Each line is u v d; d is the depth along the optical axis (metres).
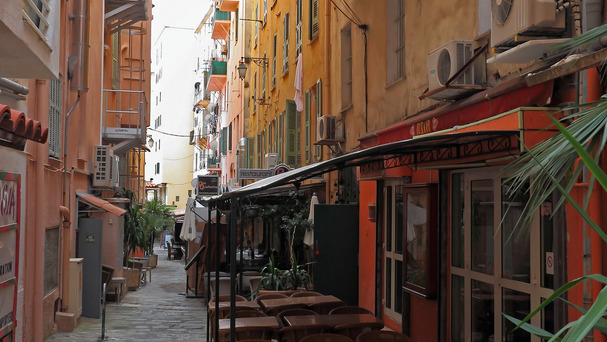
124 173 30.34
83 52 14.21
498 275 6.71
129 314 15.27
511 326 6.41
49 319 12.00
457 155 6.34
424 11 8.87
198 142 61.16
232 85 37.16
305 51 17.97
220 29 40.84
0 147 7.45
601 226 4.67
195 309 16.44
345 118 13.39
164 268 31.50
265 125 26.06
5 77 7.90
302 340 6.09
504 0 5.43
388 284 10.59
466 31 7.44
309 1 17.23
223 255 17.84
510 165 3.29
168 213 38.19
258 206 15.91
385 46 10.72
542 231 5.84
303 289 12.23
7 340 7.29
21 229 8.48
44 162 10.91
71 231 14.27
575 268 5.11
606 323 2.40
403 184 9.45
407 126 8.17
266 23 26.03
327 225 12.00
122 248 18.81
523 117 5.06
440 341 8.13
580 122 2.82
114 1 21.05
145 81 28.19
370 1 11.57
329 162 5.21
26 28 6.17
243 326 7.21
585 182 4.71
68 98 13.89
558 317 5.39
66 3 13.33
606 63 3.68
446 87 6.76
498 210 6.73
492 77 6.70
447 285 8.14
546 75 4.30
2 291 7.10
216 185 26.25
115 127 22.89
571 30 5.20
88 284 14.64
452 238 8.02
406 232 9.19
